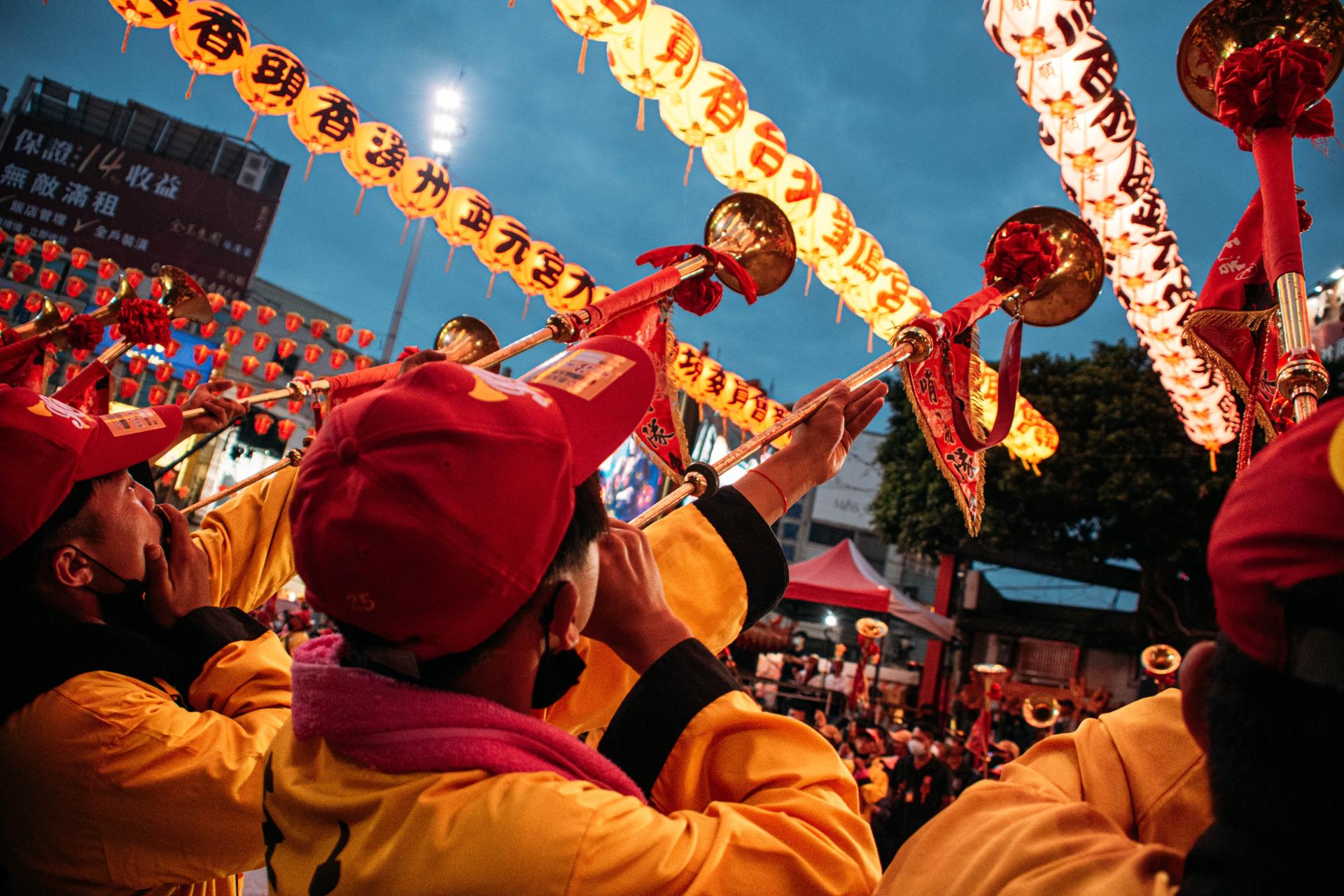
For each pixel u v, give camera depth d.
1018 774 0.99
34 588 1.49
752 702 1.09
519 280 6.57
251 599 1.97
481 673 0.98
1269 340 1.72
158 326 2.60
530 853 0.84
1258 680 0.58
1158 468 16.25
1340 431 0.55
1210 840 0.60
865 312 5.95
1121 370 17.42
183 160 24.75
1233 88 1.63
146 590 1.58
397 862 0.87
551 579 0.97
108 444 1.51
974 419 1.96
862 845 0.99
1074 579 19.12
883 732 11.47
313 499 0.92
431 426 0.89
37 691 1.37
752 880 0.88
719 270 2.24
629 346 1.12
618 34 4.41
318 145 5.86
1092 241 2.11
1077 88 4.00
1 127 23.02
